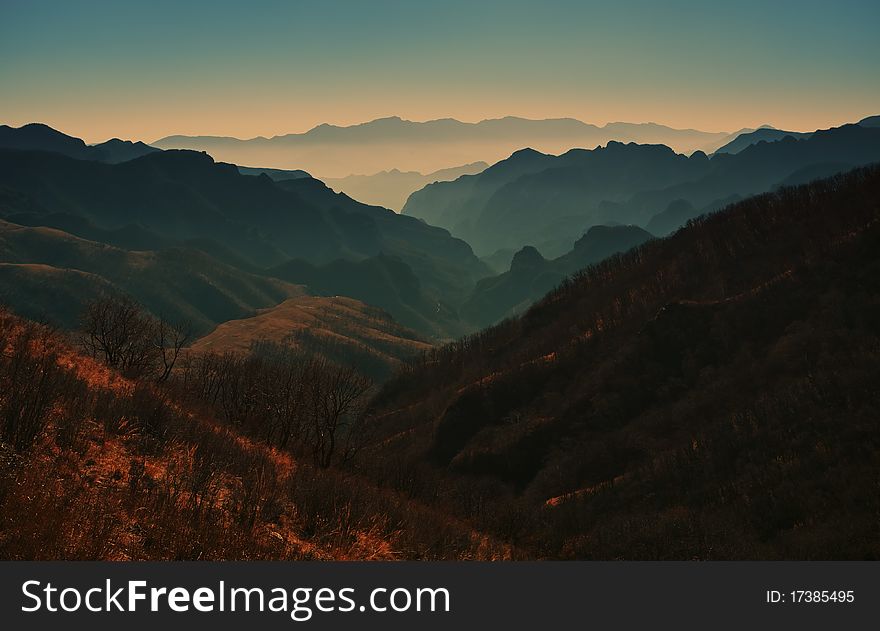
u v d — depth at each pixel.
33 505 11.76
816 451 55.38
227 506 16.47
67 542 11.67
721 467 61.84
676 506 58.19
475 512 38.69
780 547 41.12
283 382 43.84
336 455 42.16
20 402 16.00
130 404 22.72
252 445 28.55
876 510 42.56
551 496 81.31
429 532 21.53
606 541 31.64
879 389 61.66
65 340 32.75
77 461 15.56
